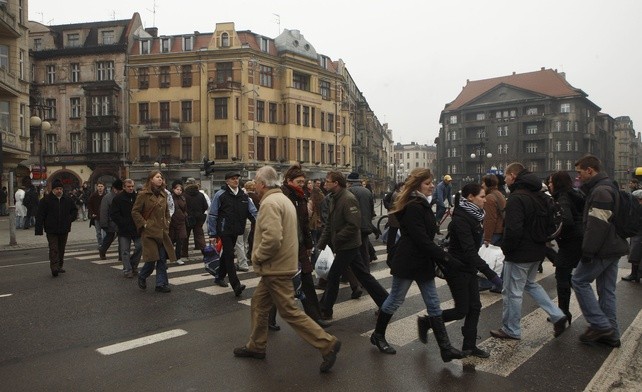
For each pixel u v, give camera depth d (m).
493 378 4.46
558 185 6.03
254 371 4.61
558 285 6.11
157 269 8.04
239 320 6.33
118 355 5.04
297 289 6.28
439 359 4.95
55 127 45.12
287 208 4.75
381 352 5.13
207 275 9.52
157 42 44.22
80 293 7.95
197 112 42.16
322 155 48.47
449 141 82.88
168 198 10.70
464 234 4.94
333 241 6.28
